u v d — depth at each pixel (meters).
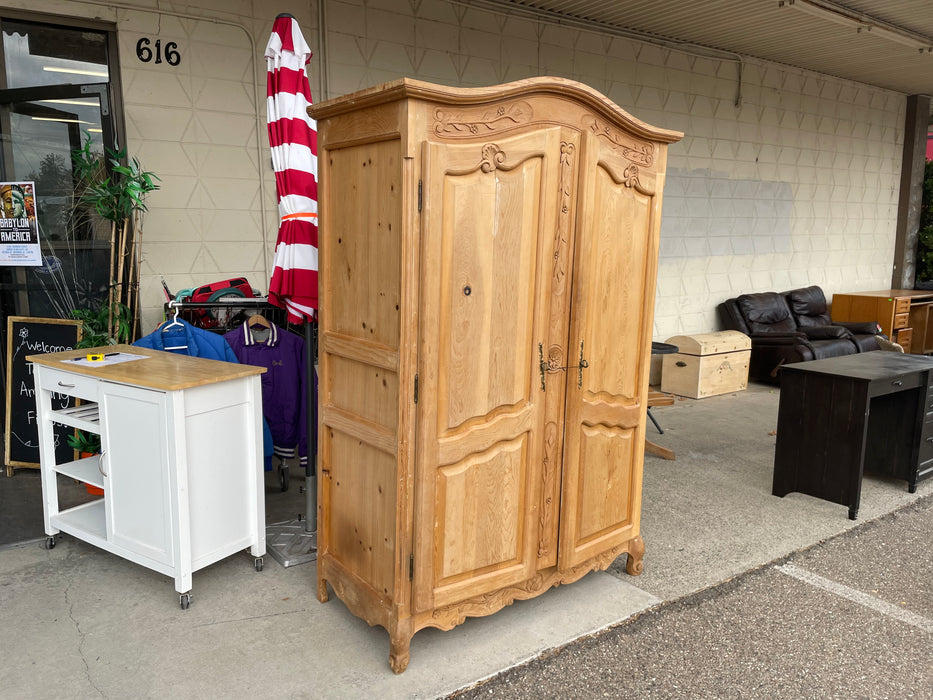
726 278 7.14
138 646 2.30
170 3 3.92
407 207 2.00
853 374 3.53
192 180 4.12
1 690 2.06
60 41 3.77
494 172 2.14
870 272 8.89
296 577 2.81
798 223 7.78
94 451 3.62
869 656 2.37
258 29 4.21
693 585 2.83
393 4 4.66
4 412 3.95
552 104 2.23
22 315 3.92
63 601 2.57
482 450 2.27
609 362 2.60
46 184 3.86
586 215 2.37
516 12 5.23
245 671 2.19
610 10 5.39
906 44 6.28
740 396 6.34
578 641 2.41
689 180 6.62
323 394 2.51
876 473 4.13
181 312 3.76
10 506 3.41
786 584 2.86
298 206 2.88
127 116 3.88
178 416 2.43
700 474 4.20
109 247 4.01
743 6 5.28
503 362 2.28
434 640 2.40
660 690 2.17
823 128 7.80
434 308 2.07
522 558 2.46
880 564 3.06
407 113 1.95
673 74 6.30
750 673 2.26
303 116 2.85
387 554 2.24
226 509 2.69
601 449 2.64
